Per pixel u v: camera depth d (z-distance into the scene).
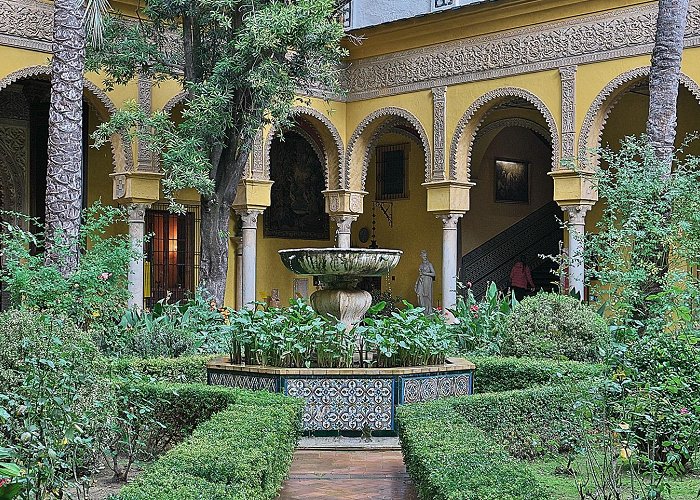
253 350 7.48
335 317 8.28
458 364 7.59
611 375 5.55
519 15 13.80
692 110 15.00
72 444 4.61
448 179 14.69
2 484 2.74
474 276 18.62
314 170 19.55
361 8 17.00
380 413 7.11
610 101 13.08
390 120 16.02
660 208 8.82
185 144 11.45
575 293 10.81
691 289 6.14
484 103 14.30
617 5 12.82
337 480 5.90
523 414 6.58
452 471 3.97
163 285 16.28
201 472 3.96
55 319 5.49
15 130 15.72
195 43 12.38
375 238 19.89
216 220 12.30
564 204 13.34
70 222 9.69
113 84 12.76
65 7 9.74
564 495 5.35
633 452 5.26
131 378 6.05
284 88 11.70
